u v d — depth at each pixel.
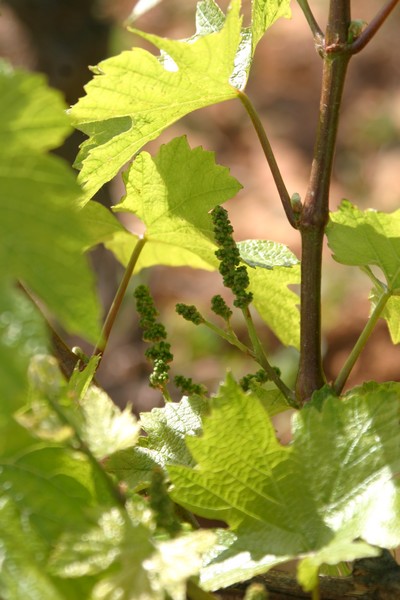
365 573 0.74
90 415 0.69
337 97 0.82
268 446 0.72
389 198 4.61
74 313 0.60
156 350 0.85
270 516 0.72
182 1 5.73
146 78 0.83
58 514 0.67
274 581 0.74
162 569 0.66
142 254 0.99
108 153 0.86
